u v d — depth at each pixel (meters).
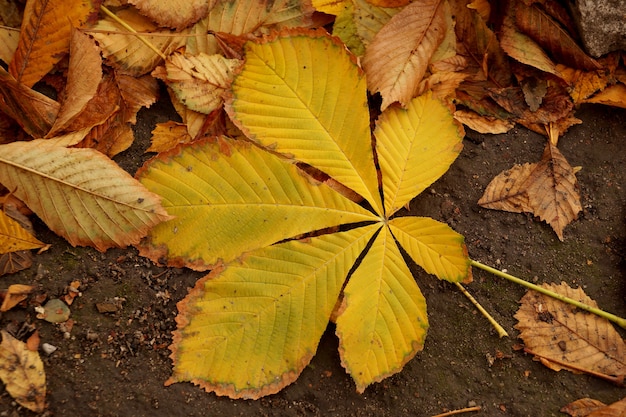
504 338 0.90
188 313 0.85
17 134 0.88
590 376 0.89
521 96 0.95
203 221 0.87
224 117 0.91
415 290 0.87
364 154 0.89
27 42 0.88
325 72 0.89
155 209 0.86
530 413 0.88
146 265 0.88
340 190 0.91
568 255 0.92
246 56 0.88
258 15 0.92
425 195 0.93
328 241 0.87
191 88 0.90
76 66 0.88
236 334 0.85
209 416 0.85
